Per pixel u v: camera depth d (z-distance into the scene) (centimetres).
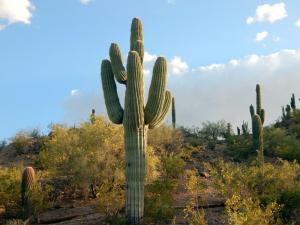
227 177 1425
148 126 1423
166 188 1506
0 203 1714
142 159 1377
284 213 1296
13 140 3219
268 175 1477
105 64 1498
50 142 2164
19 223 1525
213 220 1355
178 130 3106
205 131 4197
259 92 3462
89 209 1694
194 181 1330
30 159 2970
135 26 1516
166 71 1396
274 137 3288
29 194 1641
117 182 1784
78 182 1856
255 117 2770
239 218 1038
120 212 1570
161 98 1390
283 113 4497
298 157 2833
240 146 3080
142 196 1370
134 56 1353
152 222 1376
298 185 1415
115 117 1450
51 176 2020
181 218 1426
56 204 1812
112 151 1947
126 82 1454
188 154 2742
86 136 1978
